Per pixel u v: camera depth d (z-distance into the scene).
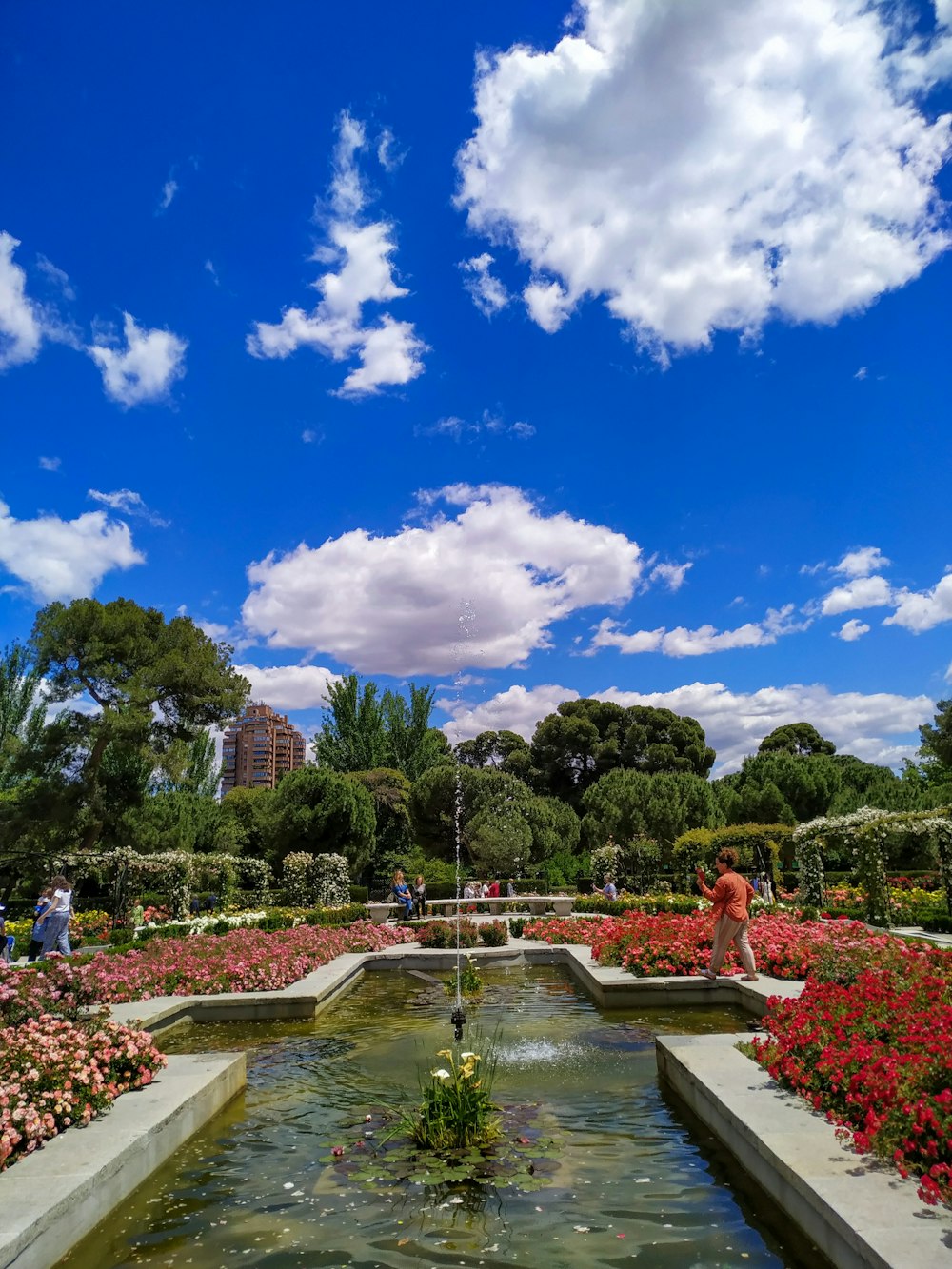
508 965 13.78
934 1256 2.88
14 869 22.50
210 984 10.06
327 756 45.62
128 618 26.95
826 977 7.46
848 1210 3.26
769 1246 3.57
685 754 49.78
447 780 33.38
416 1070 6.96
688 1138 4.97
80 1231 3.81
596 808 33.50
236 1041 8.44
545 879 30.16
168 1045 8.33
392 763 45.53
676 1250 3.55
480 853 31.00
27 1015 6.74
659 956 10.14
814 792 31.89
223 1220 3.99
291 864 24.17
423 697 46.75
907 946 8.45
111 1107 5.02
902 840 17.50
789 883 24.44
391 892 30.23
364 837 31.72
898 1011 5.24
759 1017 8.49
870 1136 3.84
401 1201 4.14
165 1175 4.62
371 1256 3.58
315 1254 3.62
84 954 12.32
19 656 31.69
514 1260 3.50
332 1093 6.31
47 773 25.27
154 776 28.38
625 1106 5.68
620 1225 3.81
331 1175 4.54
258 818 33.25
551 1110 5.64
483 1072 6.73
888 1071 4.17
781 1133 4.16
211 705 28.36
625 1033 8.20
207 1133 5.37
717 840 22.86
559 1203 4.06
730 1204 4.00
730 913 9.23
